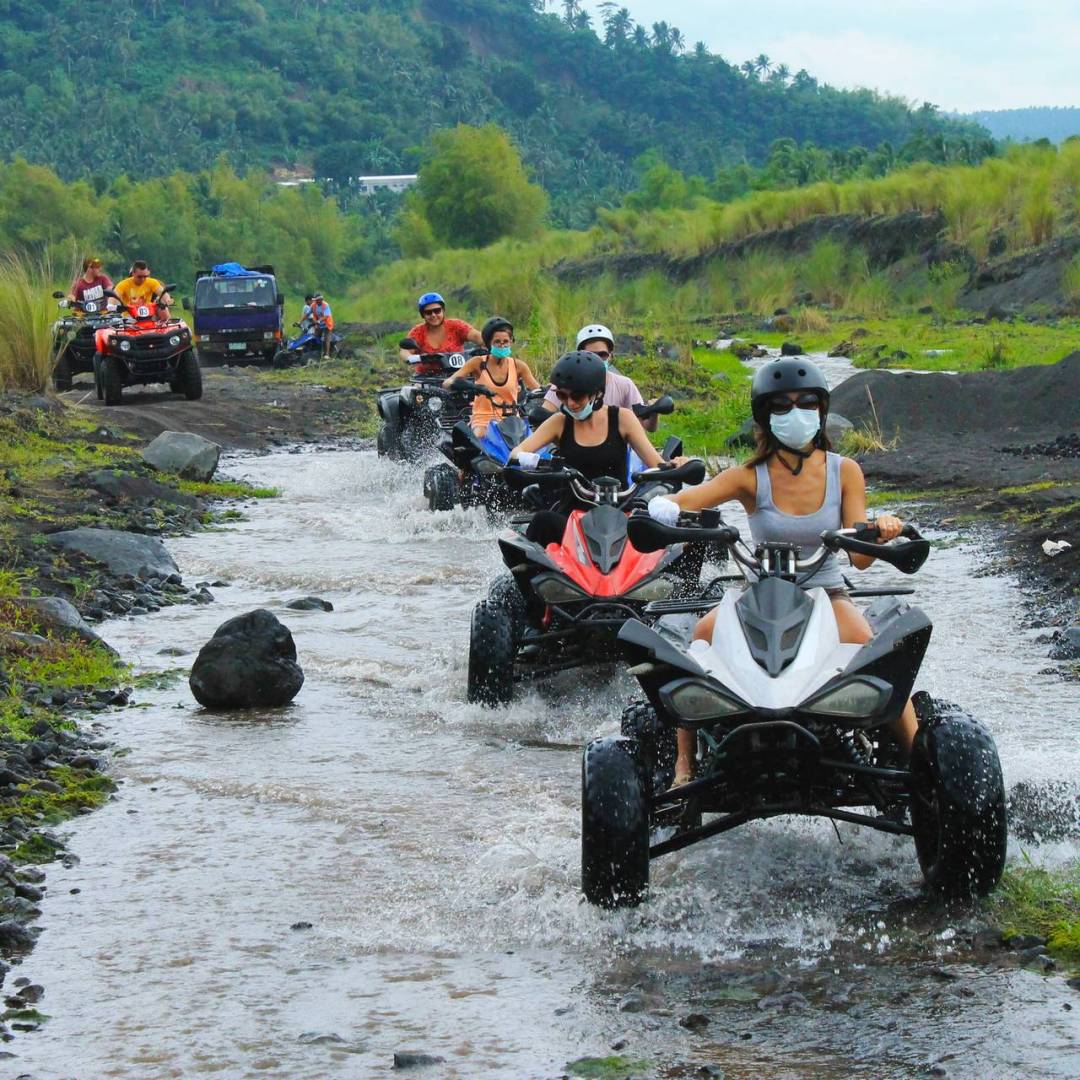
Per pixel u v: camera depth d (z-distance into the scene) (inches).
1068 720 289.1
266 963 193.2
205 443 671.1
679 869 218.5
